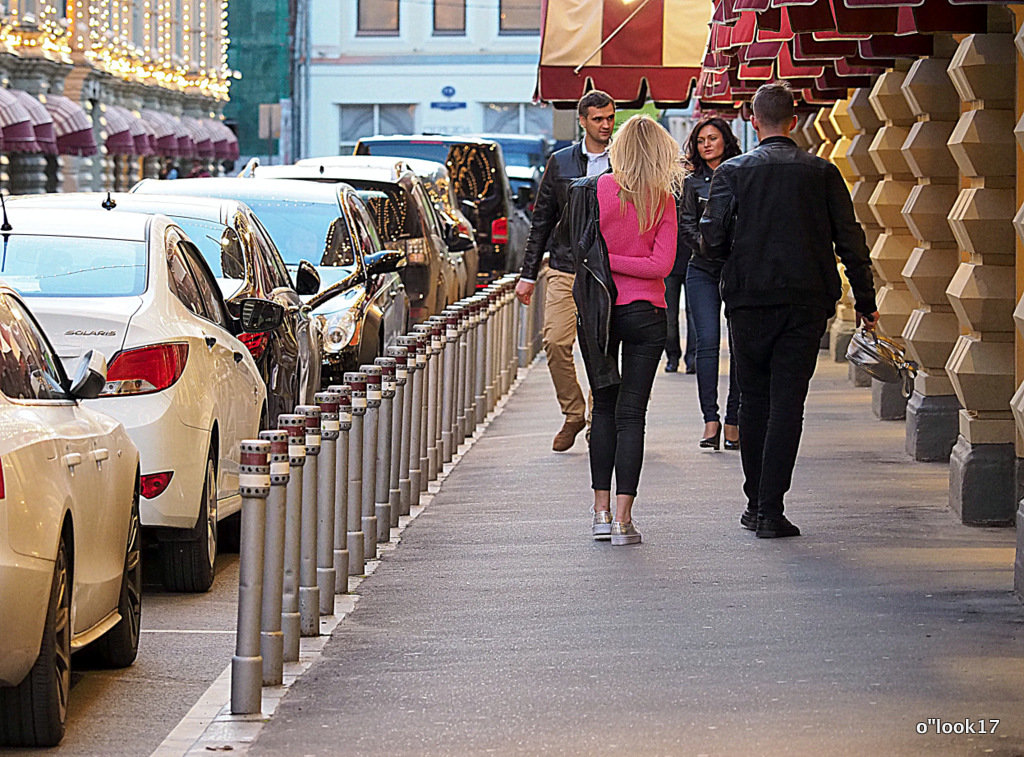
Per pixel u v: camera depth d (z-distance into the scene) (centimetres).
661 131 2691
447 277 5556
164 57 14938
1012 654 2002
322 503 2302
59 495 1705
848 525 2858
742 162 2686
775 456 2736
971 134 2753
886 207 3878
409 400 3177
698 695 1848
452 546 2803
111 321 2389
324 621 2264
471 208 7212
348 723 1784
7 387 1728
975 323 2809
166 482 2384
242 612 1831
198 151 15712
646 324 2711
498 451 3997
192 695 1948
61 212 2653
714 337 3816
